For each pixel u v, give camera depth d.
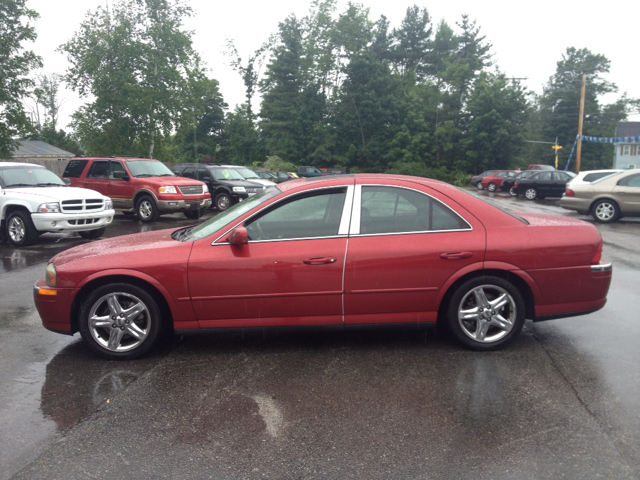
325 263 4.06
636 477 2.54
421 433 2.99
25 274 7.78
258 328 4.16
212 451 2.83
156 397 3.52
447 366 3.97
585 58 65.12
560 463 2.67
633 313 5.39
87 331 4.19
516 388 3.56
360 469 2.64
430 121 53.94
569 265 4.14
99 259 4.20
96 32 29.98
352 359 4.16
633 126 60.78
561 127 61.97
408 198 4.22
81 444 2.92
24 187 10.95
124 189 15.01
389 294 4.11
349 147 52.75
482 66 66.56
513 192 25.62
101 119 30.52
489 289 4.19
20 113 30.72
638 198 13.72
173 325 4.19
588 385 3.60
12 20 29.86
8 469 2.68
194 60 32.53
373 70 52.59
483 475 2.57
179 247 4.18
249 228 4.19
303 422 3.14
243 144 58.75
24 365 4.16
